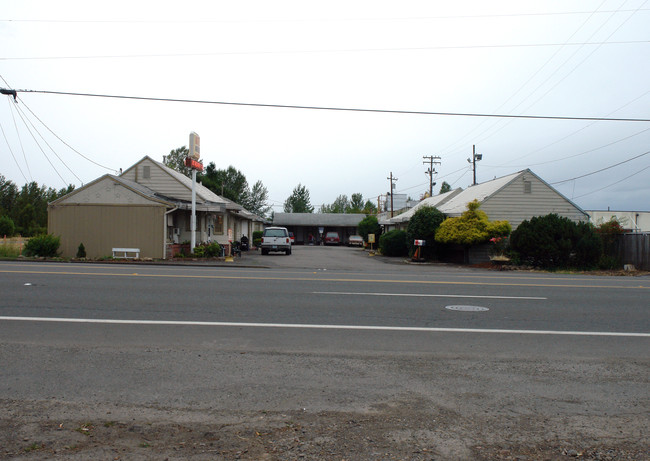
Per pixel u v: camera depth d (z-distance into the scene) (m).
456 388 5.46
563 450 4.07
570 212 27.45
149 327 7.98
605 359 6.70
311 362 6.30
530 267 23.45
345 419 4.58
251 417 4.59
